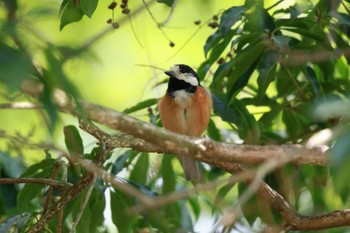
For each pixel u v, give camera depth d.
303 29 10.45
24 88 6.20
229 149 7.83
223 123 13.80
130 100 15.95
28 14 6.56
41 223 9.53
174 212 11.98
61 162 10.05
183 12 15.06
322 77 12.06
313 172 12.24
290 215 10.04
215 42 10.81
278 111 11.73
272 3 13.44
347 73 12.27
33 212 10.36
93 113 7.21
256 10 10.30
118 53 15.78
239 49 10.50
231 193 13.23
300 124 12.02
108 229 12.33
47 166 10.30
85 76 9.23
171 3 9.87
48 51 6.04
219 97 11.27
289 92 11.78
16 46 6.17
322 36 10.96
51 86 6.17
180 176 13.04
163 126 11.51
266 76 10.16
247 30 10.67
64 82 6.08
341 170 6.46
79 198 10.51
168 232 11.27
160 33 15.66
